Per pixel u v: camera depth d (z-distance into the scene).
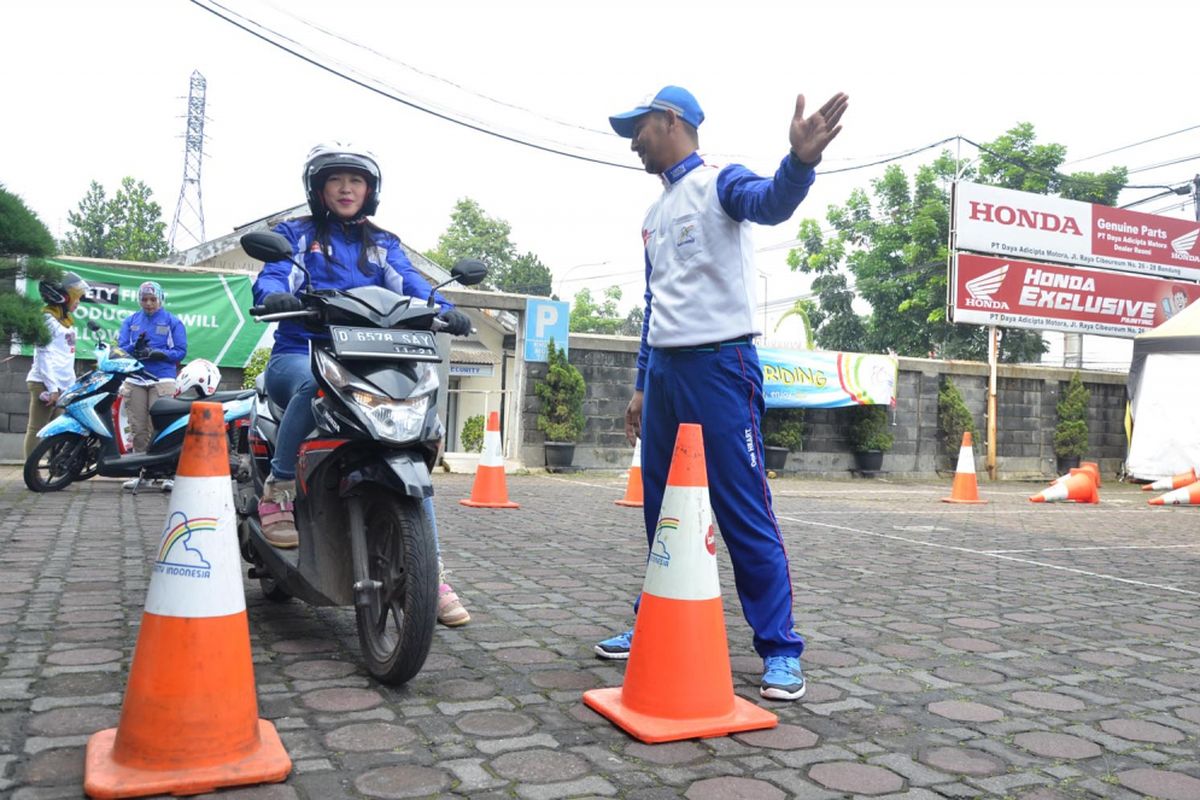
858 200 32.19
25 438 10.11
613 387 13.85
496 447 8.45
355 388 2.87
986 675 3.38
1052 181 27.44
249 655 2.25
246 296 11.70
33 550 5.08
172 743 2.10
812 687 3.12
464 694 2.88
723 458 2.96
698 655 2.63
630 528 7.19
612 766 2.34
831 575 5.42
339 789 2.13
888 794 2.25
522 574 5.01
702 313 2.94
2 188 7.04
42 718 2.50
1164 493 13.00
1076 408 17.34
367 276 3.46
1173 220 18.95
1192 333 14.63
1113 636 4.12
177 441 7.70
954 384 16.61
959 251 16.88
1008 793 2.29
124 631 3.43
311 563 3.10
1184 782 2.41
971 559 6.32
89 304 10.95
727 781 2.28
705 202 2.94
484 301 13.02
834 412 15.48
